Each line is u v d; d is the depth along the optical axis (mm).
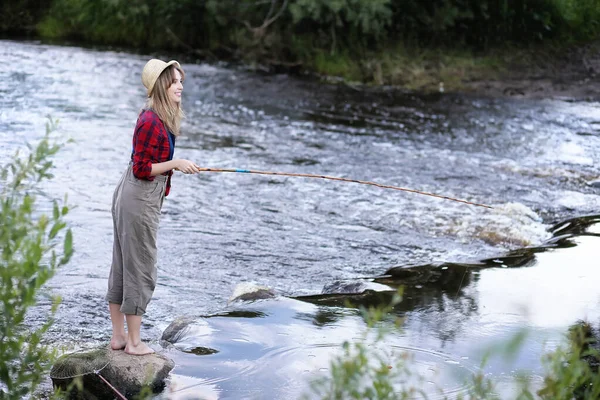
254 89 16969
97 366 4781
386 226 8734
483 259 7434
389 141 12906
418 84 18250
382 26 19266
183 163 4809
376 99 16562
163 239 7941
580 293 6363
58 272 6883
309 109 15258
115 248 4902
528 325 5641
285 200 9539
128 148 11312
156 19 21891
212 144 12039
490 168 11406
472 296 6293
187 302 6461
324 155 11758
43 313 6008
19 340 3699
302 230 8484
